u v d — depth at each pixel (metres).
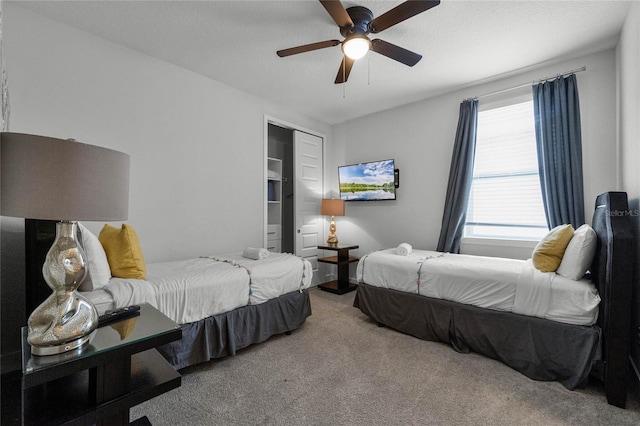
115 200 1.01
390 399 1.70
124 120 2.55
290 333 2.67
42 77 2.14
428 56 2.69
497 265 2.38
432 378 1.93
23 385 0.82
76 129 2.30
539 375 1.92
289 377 1.93
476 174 3.35
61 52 2.23
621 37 2.28
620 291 1.62
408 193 3.93
